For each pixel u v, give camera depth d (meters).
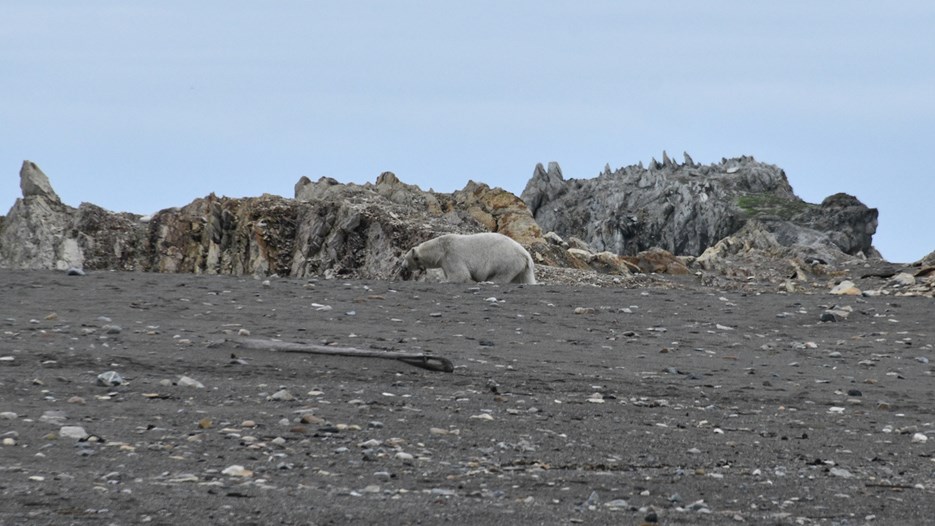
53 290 73.62
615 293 84.38
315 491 28.95
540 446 37.72
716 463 36.50
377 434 37.84
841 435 42.75
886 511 30.09
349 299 76.31
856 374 57.72
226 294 75.94
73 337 54.81
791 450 39.28
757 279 159.62
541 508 28.45
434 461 34.38
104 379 43.84
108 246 166.12
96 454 32.19
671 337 67.44
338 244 160.50
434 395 46.22
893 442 41.69
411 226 159.25
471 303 76.94
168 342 54.59
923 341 68.50
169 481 29.17
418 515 26.77
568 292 84.06
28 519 24.20
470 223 181.50
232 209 173.50
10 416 36.56
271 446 34.94
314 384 46.91
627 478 33.31
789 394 51.66
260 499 27.44
